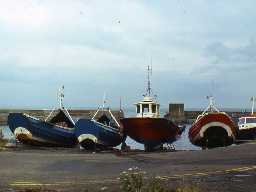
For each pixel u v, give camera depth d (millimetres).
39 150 31828
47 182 15008
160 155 24797
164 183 13508
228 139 33000
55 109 39375
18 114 35469
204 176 15539
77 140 35781
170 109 103750
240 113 93688
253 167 17875
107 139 34969
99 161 22109
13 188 13719
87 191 13008
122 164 20594
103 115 40469
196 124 33562
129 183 11023
